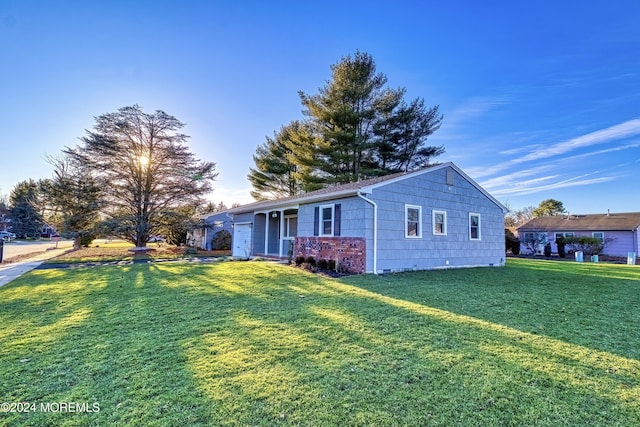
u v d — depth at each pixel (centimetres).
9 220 4991
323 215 1213
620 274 1141
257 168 2914
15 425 229
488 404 258
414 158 2367
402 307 566
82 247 2558
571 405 257
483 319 499
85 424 230
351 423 231
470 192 1383
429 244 1202
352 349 368
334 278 920
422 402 259
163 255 1817
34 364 328
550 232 2750
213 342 388
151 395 268
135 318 493
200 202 2181
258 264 1234
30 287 761
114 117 1917
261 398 262
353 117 2127
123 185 1998
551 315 532
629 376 309
